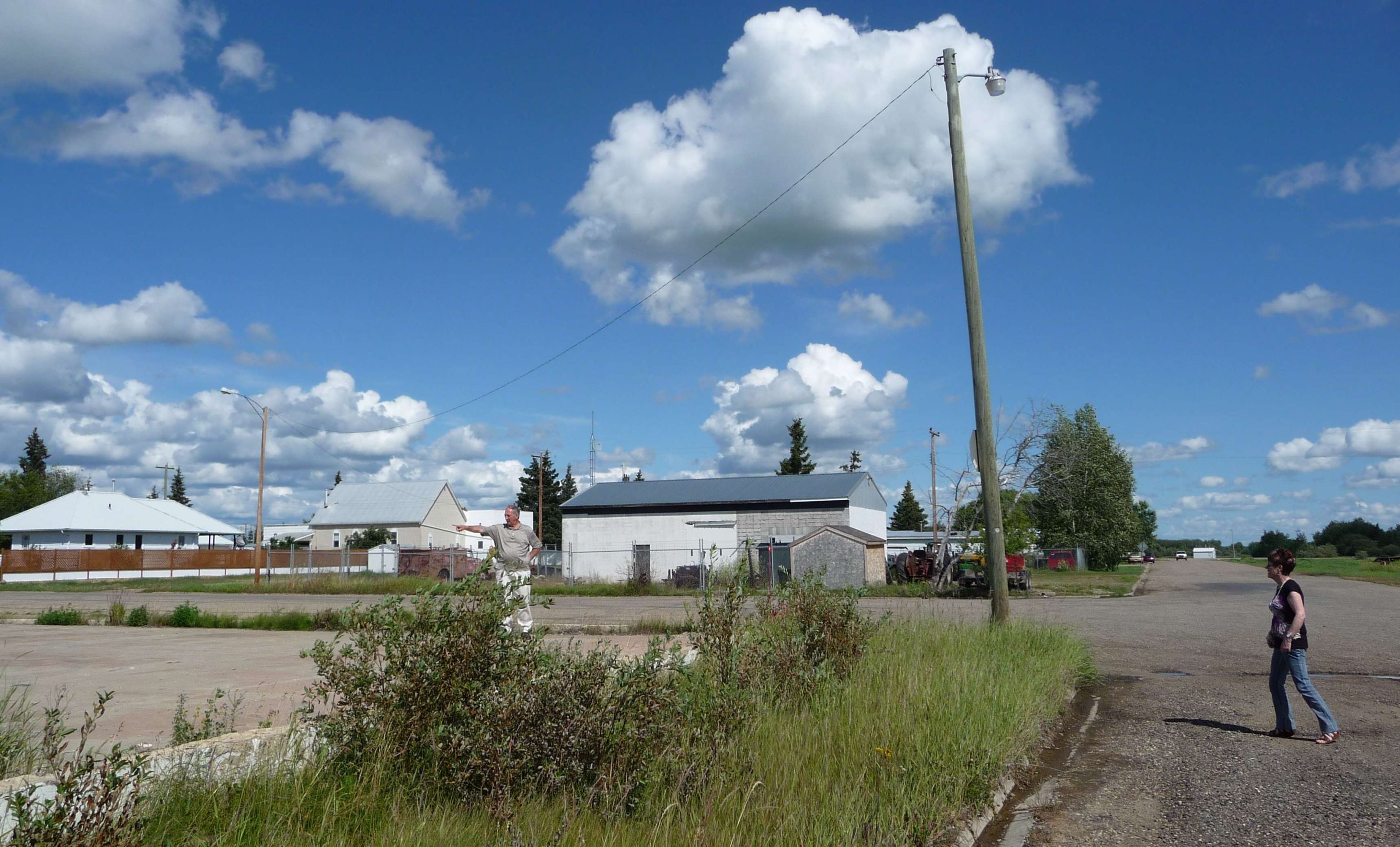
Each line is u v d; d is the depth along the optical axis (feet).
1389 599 94.68
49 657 42.19
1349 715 30.91
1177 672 42.11
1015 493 118.32
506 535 37.76
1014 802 21.26
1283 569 28.19
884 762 19.42
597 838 14.83
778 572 123.65
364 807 15.40
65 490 334.44
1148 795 21.66
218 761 16.14
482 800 16.35
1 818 12.74
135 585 141.49
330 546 280.92
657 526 160.97
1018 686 28.48
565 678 17.81
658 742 18.12
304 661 40.22
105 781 12.12
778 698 24.85
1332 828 18.79
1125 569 273.33
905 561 140.46
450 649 17.37
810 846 14.76
